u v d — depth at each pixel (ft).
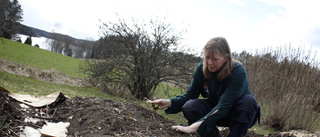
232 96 7.67
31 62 45.19
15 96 9.82
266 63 24.40
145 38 23.27
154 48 23.41
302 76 20.56
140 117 9.65
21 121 7.81
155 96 26.09
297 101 19.98
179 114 19.02
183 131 8.05
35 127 7.75
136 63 23.77
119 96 23.48
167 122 10.12
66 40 183.93
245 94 8.20
